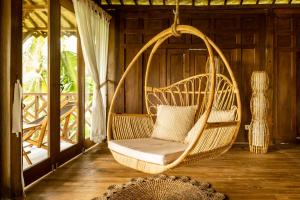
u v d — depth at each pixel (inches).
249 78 199.5
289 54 199.5
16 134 91.5
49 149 121.3
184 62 200.5
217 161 145.3
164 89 123.8
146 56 202.5
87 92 190.7
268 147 185.6
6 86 89.7
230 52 200.5
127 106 202.1
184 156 74.3
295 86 198.7
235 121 88.8
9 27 89.6
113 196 91.0
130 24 203.3
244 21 200.5
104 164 136.1
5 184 89.3
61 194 94.2
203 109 114.7
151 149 84.7
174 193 94.6
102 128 165.9
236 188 102.0
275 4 195.5
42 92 211.9
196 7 197.9
